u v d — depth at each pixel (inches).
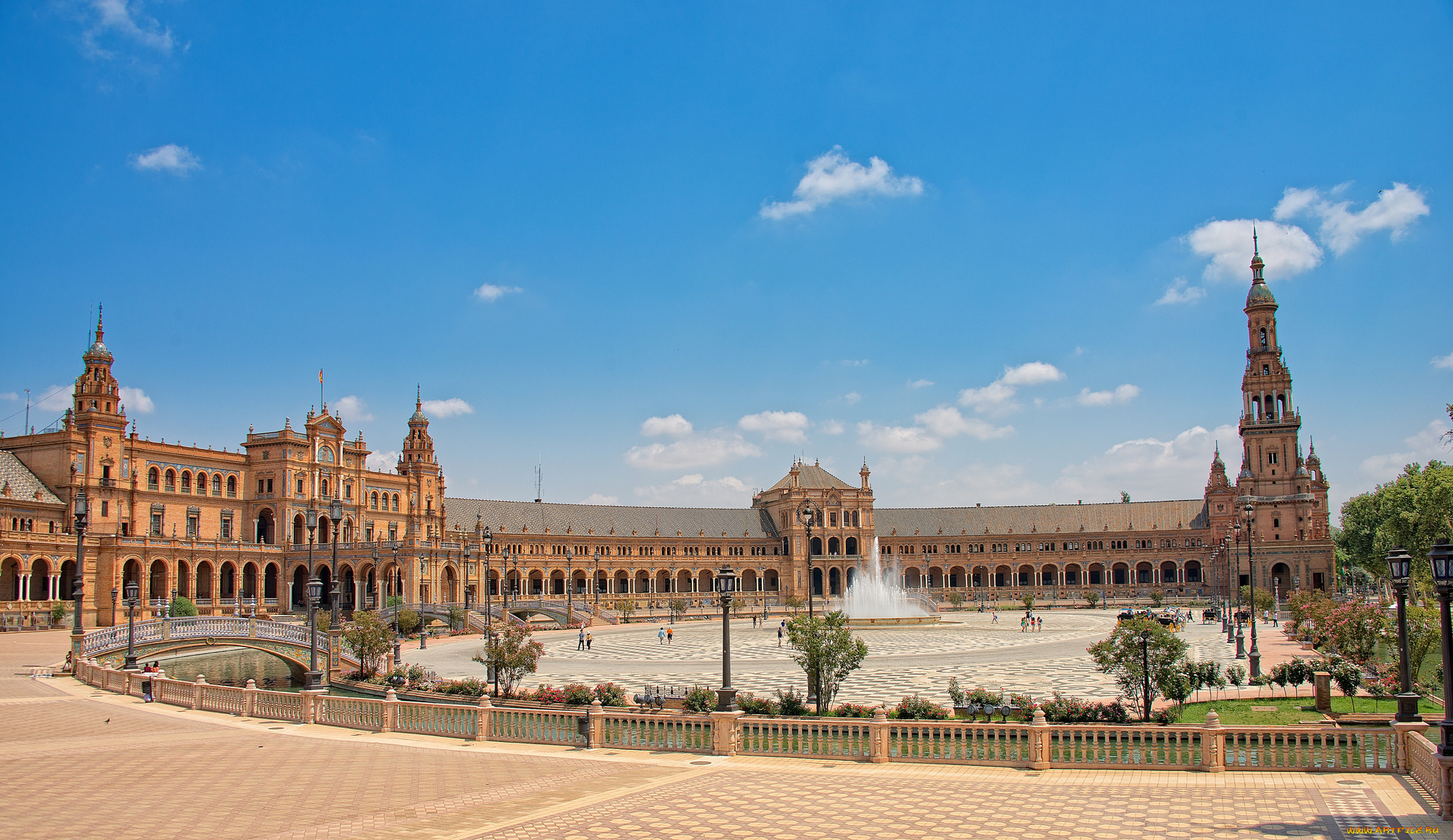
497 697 1973.4
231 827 855.1
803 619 1683.1
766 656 3193.9
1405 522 4872.0
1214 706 1876.2
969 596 7514.8
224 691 1630.2
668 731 1251.2
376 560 4904.0
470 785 1026.7
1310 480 6683.1
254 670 3038.9
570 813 902.4
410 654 3432.6
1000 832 832.3
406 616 4143.7
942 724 1160.8
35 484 4603.8
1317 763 1072.8
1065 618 5477.4
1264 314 6855.3
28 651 2957.7
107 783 1039.0
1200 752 1098.7
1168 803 930.7
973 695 1624.0
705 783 1035.3
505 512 7057.1
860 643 1669.5
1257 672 2290.8
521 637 2069.4
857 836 820.6
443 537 6294.3
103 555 4377.5
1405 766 1036.5
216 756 1209.4
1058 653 3176.7
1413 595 2918.3
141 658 2439.7
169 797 973.8
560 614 5118.1
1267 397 6786.4
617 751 1246.3
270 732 1414.9
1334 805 905.5
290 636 2733.8
